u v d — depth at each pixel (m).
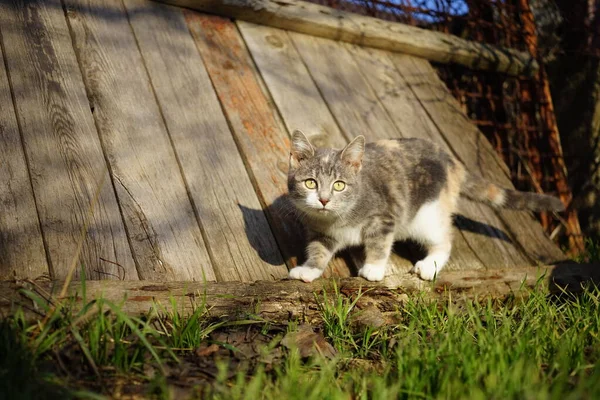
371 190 0.92
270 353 0.72
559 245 1.21
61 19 0.98
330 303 0.82
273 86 1.05
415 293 0.87
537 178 1.27
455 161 1.03
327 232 0.92
